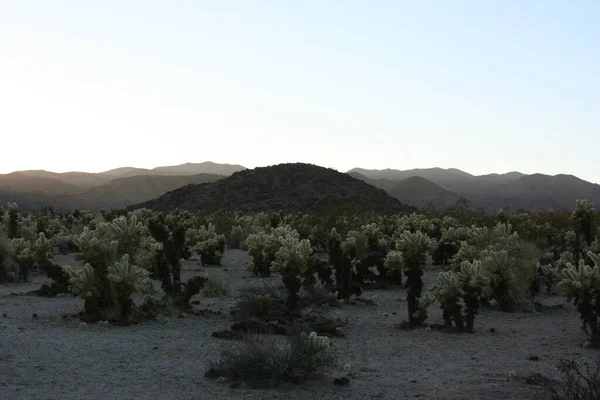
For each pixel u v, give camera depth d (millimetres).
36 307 15344
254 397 8367
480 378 9570
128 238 15469
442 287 13562
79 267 23531
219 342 11773
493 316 15477
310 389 8844
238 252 33281
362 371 9977
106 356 10492
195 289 15586
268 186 93500
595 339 11906
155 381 9047
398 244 14102
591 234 24781
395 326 13859
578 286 12227
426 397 8508
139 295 17359
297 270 14141
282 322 13305
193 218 46875
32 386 8609
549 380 9297
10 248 20719
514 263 16766
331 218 38969
